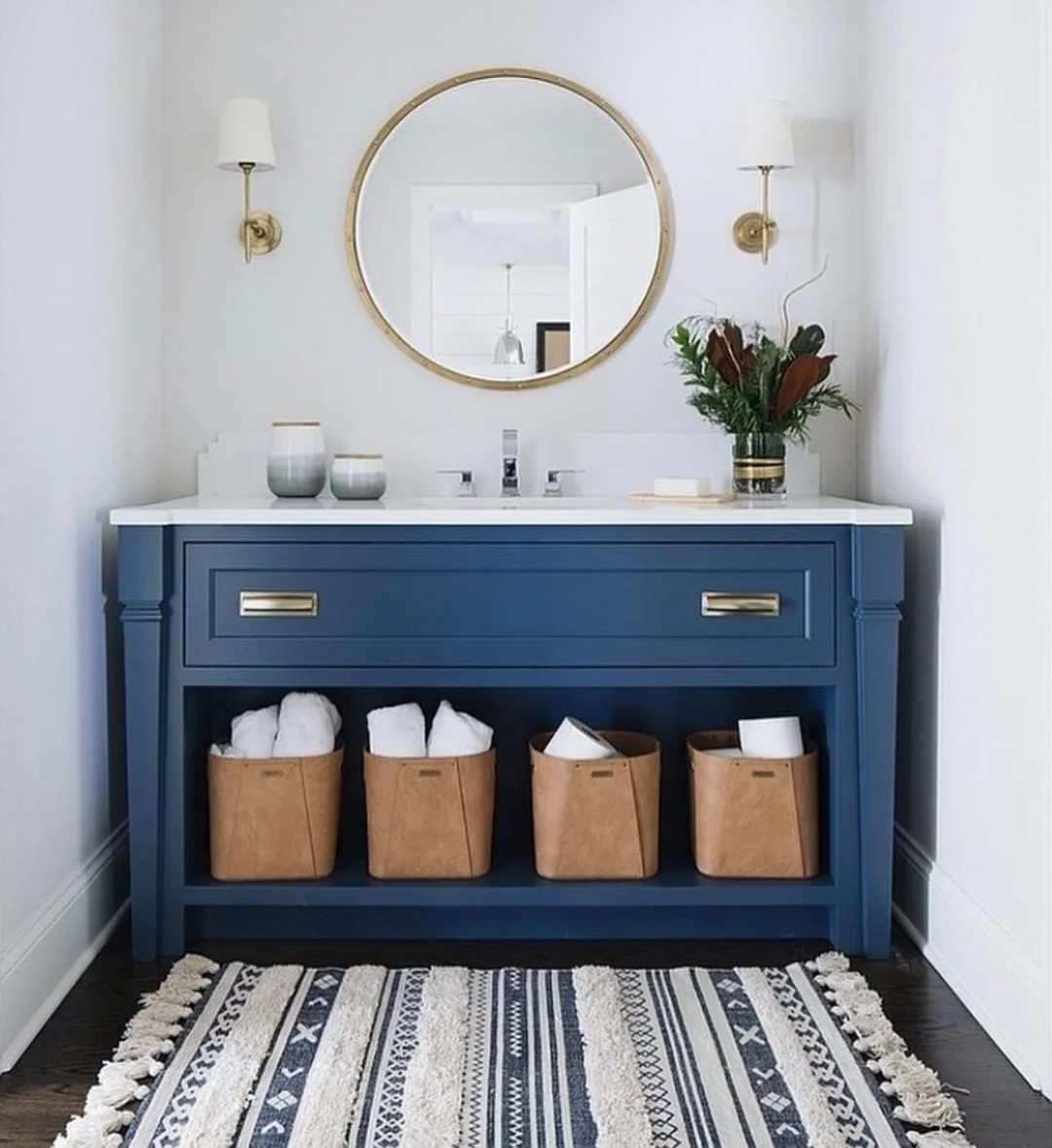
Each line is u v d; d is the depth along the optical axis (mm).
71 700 2574
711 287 3207
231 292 3201
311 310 3207
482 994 2451
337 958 2672
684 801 3057
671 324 3211
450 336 3201
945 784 2621
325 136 3188
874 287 3076
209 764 2736
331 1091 2053
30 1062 2201
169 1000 2410
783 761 2709
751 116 3014
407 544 2604
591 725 3049
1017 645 2230
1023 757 2203
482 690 3045
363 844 3023
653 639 2619
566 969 2602
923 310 2721
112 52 2816
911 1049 2262
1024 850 2195
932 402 2672
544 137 3184
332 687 2738
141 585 2582
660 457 3203
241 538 2605
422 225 3189
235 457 3205
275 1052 2193
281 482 2986
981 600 2406
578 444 3201
